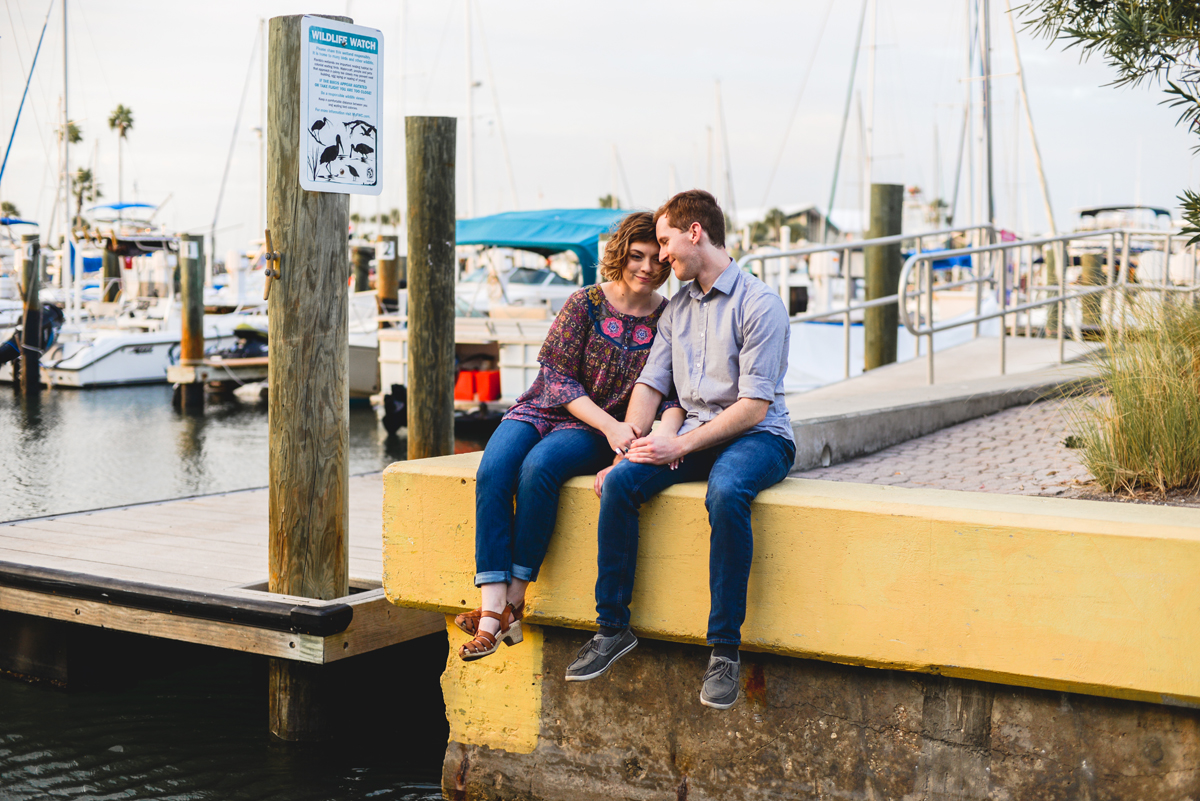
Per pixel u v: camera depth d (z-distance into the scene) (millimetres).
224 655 5656
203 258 16516
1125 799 2922
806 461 5387
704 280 3361
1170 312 5297
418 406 7195
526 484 3369
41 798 4016
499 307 15156
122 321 20906
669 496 3301
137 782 4156
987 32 20531
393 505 3727
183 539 5719
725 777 3410
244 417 15422
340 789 4121
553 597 3494
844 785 3256
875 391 8055
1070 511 2996
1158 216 24688
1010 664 2939
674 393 3566
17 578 4918
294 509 4414
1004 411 7047
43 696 5035
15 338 18156
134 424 14547
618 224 3516
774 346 3281
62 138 24266
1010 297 14773
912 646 3053
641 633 3383
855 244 8680
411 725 4801
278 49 4203
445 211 7117
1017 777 3039
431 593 3680
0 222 25453
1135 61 4418
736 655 3117
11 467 11016
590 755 3605
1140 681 2797
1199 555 2719
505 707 3734
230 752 4434
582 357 3574
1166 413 4469
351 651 4328
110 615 4719
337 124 4297
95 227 24328
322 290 4336
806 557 3168
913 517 3025
